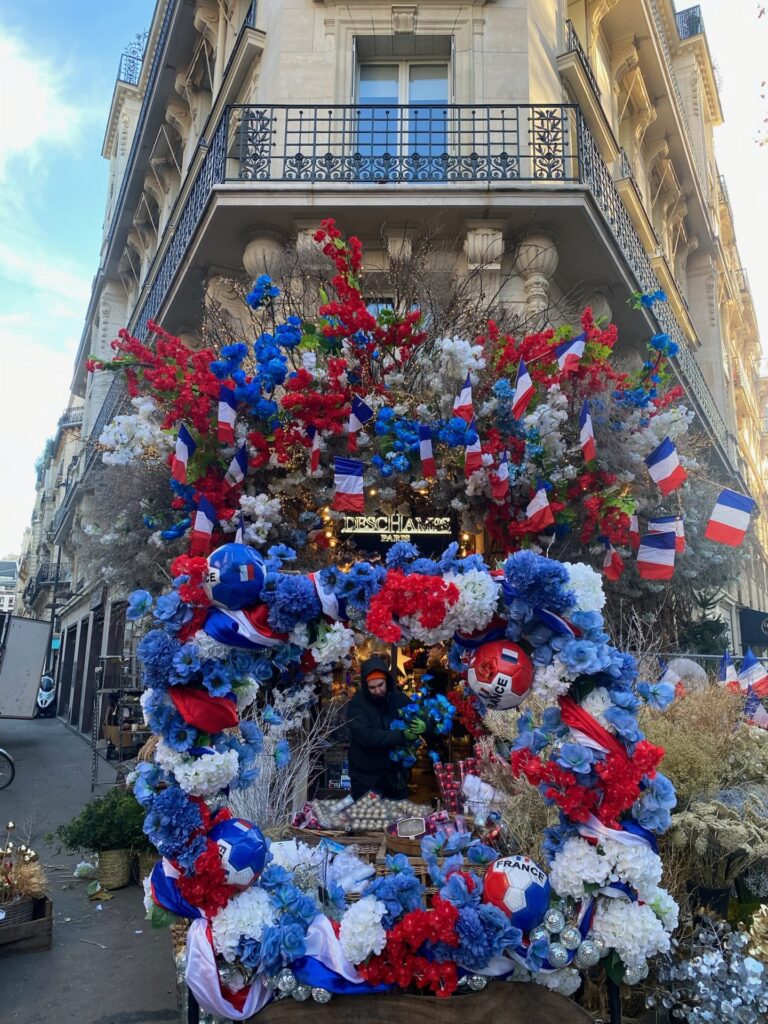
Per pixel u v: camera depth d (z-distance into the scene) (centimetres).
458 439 457
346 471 459
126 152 2219
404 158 770
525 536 491
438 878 239
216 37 1144
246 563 233
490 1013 220
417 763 577
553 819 295
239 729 250
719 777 333
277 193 729
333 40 859
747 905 328
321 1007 223
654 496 531
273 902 230
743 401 2452
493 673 245
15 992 362
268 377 462
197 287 860
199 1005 232
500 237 730
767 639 1514
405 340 484
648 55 1270
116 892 526
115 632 1304
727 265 2181
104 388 2031
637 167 1353
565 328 482
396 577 238
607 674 235
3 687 1480
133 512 557
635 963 221
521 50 842
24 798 892
